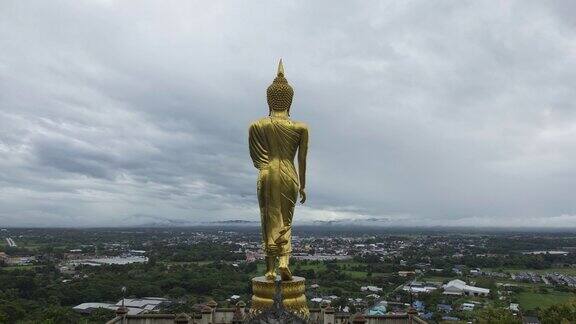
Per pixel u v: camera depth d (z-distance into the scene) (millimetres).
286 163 33531
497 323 62125
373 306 104438
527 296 131125
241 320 34406
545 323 57094
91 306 97000
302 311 30703
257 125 33812
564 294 134500
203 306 37344
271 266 32469
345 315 35500
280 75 34688
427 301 116125
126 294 110062
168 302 102125
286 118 34312
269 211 32938
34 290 106562
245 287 118250
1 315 62750
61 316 82750
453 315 102812
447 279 161750
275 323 26516
